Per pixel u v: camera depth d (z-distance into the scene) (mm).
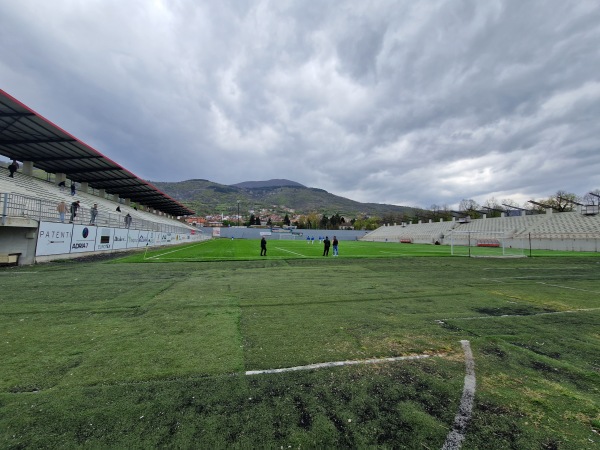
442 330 5383
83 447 2365
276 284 10039
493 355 4289
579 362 4090
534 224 45875
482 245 47562
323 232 90562
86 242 18766
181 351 4289
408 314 6457
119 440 2447
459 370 3805
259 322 5750
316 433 2561
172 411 2850
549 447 2418
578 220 40500
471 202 94500
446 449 2389
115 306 6867
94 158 26188
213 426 2635
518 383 3484
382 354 4270
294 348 4449
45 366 3762
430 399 3123
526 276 12711
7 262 13352
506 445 2438
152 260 17297
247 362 3947
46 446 2371
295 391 3240
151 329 5262
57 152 24609
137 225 27750
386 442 2463
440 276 12430
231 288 9219
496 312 6711
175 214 77688
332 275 12375
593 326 5703
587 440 2506
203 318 5980
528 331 5387
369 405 2994
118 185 37938
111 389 3227
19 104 17078
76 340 4691
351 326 5547
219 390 3234
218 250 28328
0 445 2373
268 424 2676
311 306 7074
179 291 8633
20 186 19797
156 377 3508
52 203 16250
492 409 2953
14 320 5742
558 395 3230
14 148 23562
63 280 10227
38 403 2943
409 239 67375
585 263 19125
